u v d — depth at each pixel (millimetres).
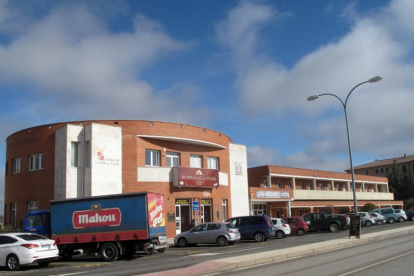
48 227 19672
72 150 26203
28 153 28844
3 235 15961
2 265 15477
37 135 28469
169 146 30922
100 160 26125
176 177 29375
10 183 30453
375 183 72875
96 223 17953
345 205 57344
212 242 23422
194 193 30828
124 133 28219
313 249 17250
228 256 16469
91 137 25922
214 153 34625
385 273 10523
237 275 11078
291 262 13734
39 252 15438
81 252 20922
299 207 49594
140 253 20250
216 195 33062
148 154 29734
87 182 25609
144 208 17406
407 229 29750
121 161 27484
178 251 20703
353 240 21531
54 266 16219
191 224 30078
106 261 17484
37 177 27859
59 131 26891
